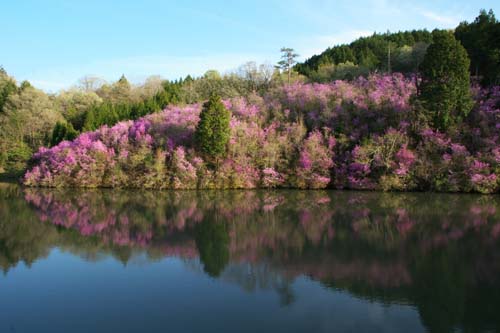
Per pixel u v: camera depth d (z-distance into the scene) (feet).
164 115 152.15
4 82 265.95
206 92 227.61
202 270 47.78
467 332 31.53
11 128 214.90
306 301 38.06
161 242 61.31
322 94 145.38
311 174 125.59
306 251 54.49
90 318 35.27
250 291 40.78
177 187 132.67
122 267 49.37
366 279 43.47
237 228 69.67
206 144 129.59
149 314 35.81
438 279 43.01
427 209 83.82
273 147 128.98
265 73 229.86
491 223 68.49
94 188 140.97
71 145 150.41
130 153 137.69
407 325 32.91
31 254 55.47
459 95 117.39
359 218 75.41
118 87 290.15
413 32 294.25
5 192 130.52
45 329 33.24
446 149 116.06
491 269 45.62
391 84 145.89
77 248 58.44
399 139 118.52
